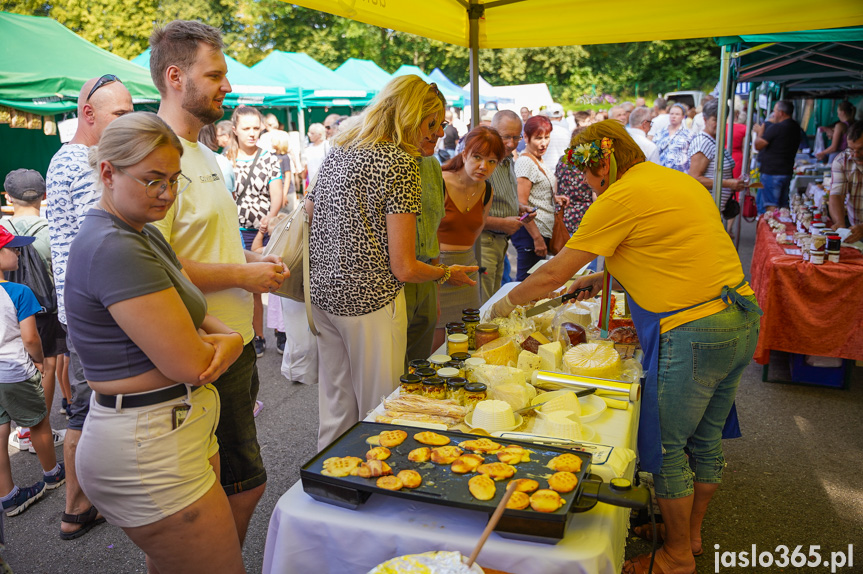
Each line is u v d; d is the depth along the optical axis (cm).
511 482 124
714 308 199
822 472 308
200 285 189
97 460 144
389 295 237
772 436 348
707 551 248
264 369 479
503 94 1520
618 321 263
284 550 139
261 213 501
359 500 136
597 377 205
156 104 912
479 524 132
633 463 178
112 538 267
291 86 1141
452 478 136
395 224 223
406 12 331
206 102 190
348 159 226
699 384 202
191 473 150
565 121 1077
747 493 291
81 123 241
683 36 392
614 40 402
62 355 387
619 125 213
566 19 400
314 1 260
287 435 365
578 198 523
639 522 257
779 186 917
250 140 498
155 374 143
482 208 352
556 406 180
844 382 409
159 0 2092
